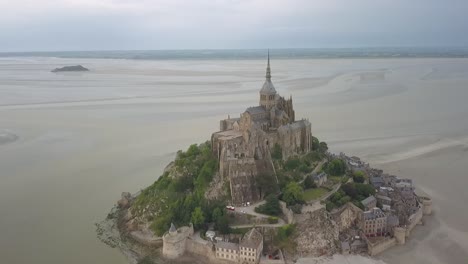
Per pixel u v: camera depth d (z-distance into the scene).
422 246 197.12
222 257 187.00
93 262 183.25
